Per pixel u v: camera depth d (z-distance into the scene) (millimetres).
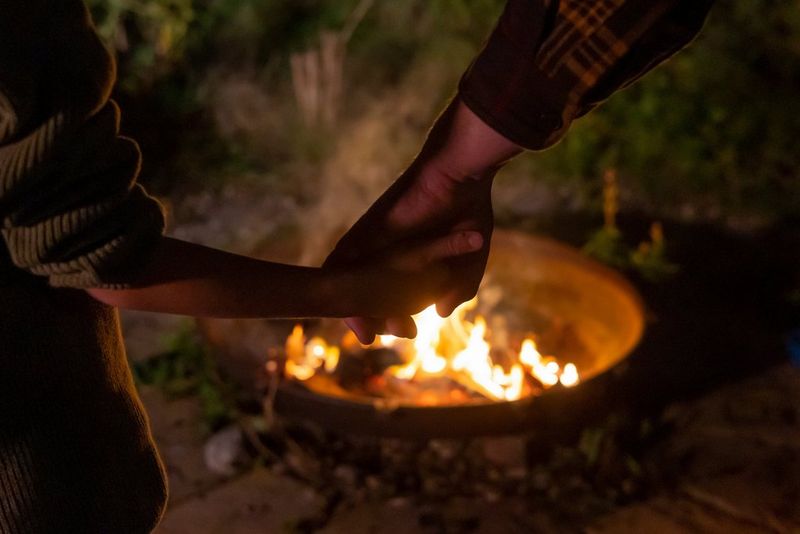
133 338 3385
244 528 2510
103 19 4961
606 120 4559
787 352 3213
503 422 2506
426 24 5273
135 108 4898
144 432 1207
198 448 2814
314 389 2725
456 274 1328
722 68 4625
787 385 3035
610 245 3758
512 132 1210
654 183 4367
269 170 4688
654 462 2697
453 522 2500
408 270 1254
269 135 4906
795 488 2582
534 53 1192
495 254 3322
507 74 1203
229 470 2703
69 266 987
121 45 4945
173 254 1077
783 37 4719
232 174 4652
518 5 1206
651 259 3680
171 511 2568
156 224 1024
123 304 1093
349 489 2635
